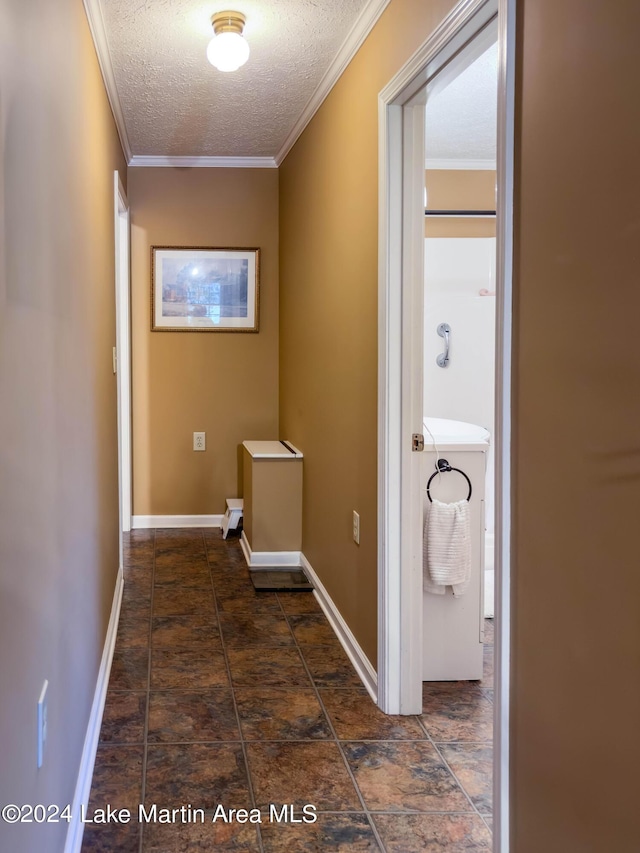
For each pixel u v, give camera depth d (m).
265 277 4.89
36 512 1.29
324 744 2.24
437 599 2.71
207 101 3.59
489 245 4.32
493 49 2.73
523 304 1.41
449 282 4.31
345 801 1.95
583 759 1.22
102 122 2.88
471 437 2.65
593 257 1.17
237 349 4.91
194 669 2.79
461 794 1.99
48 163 1.49
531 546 1.39
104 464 2.82
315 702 2.53
